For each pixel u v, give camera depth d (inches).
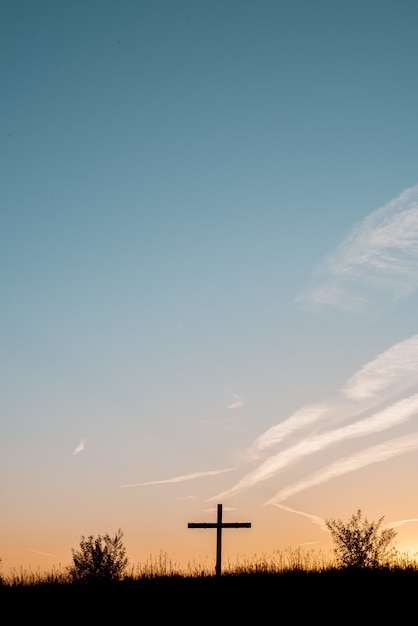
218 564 1289.4
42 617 1048.2
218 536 1326.3
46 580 1328.7
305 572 1249.4
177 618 1014.4
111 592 1176.8
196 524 1334.9
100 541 1449.3
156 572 1304.1
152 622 998.4
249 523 1325.0
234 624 975.0
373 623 954.1
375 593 1096.2
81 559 1432.1
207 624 978.7
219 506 1338.6
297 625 959.0
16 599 1152.2
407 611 1002.1
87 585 1245.1
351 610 1021.2
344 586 1143.0
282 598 1091.9
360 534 1326.3
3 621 1028.5
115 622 1008.9
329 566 1302.9
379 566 1251.2
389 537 1326.3
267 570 1275.8
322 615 1000.9
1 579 1307.8
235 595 1117.1
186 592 1153.4
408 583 1139.9
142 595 1145.4
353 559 1299.2
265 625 965.2
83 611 1075.3
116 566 1414.9
